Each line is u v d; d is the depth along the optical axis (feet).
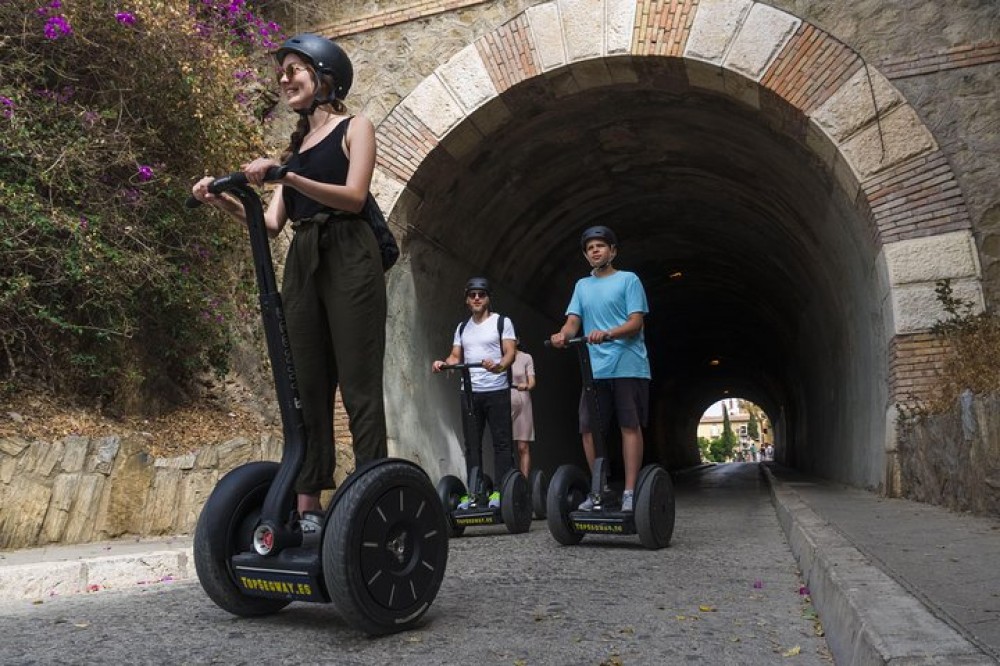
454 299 37.83
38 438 17.95
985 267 23.66
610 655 7.85
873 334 28.48
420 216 32.19
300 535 8.86
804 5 26.32
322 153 9.61
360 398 9.24
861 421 32.32
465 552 17.20
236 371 27.81
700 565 14.28
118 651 7.95
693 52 27.07
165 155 24.97
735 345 107.45
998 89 24.49
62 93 22.43
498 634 8.67
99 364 21.59
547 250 47.85
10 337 19.93
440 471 33.63
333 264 9.33
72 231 19.47
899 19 25.53
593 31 28.19
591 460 18.02
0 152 19.31
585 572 13.46
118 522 18.53
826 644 8.37
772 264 53.21
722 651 8.03
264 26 29.43
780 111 27.20
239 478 9.43
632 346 17.07
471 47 29.63
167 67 23.94
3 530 16.30
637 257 60.13
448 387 36.40
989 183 24.06
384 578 8.52
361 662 7.52
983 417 16.74
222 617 9.70
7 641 8.59
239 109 27.32
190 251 24.80
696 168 40.47
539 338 52.90
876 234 25.29
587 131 35.24
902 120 24.94
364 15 30.91
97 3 21.88
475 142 31.35
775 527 21.79
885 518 16.43
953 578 8.60
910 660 5.33
